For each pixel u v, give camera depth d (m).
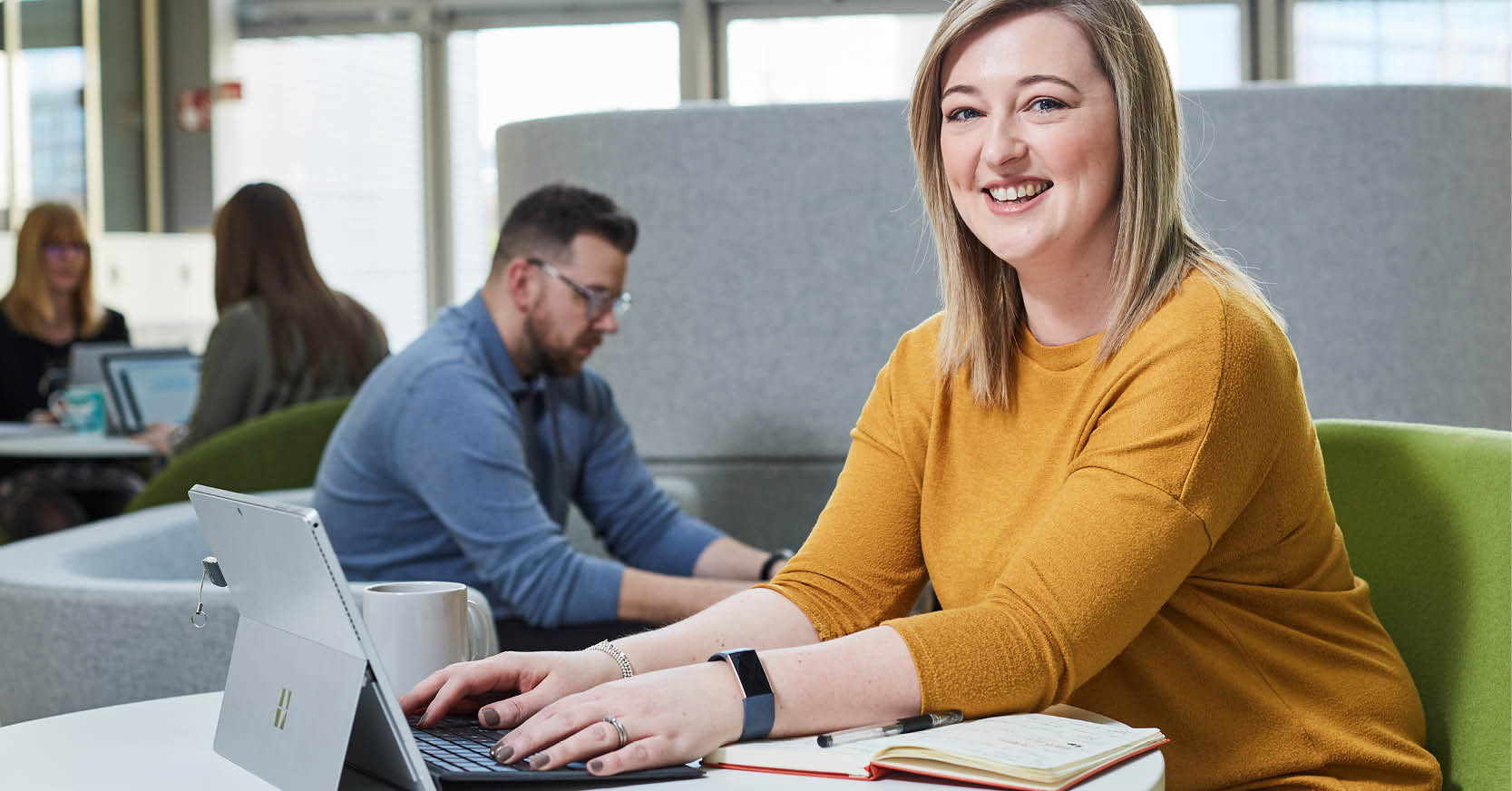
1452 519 1.24
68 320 4.96
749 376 2.65
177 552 2.00
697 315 2.66
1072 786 0.83
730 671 0.93
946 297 1.24
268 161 7.71
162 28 7.58
